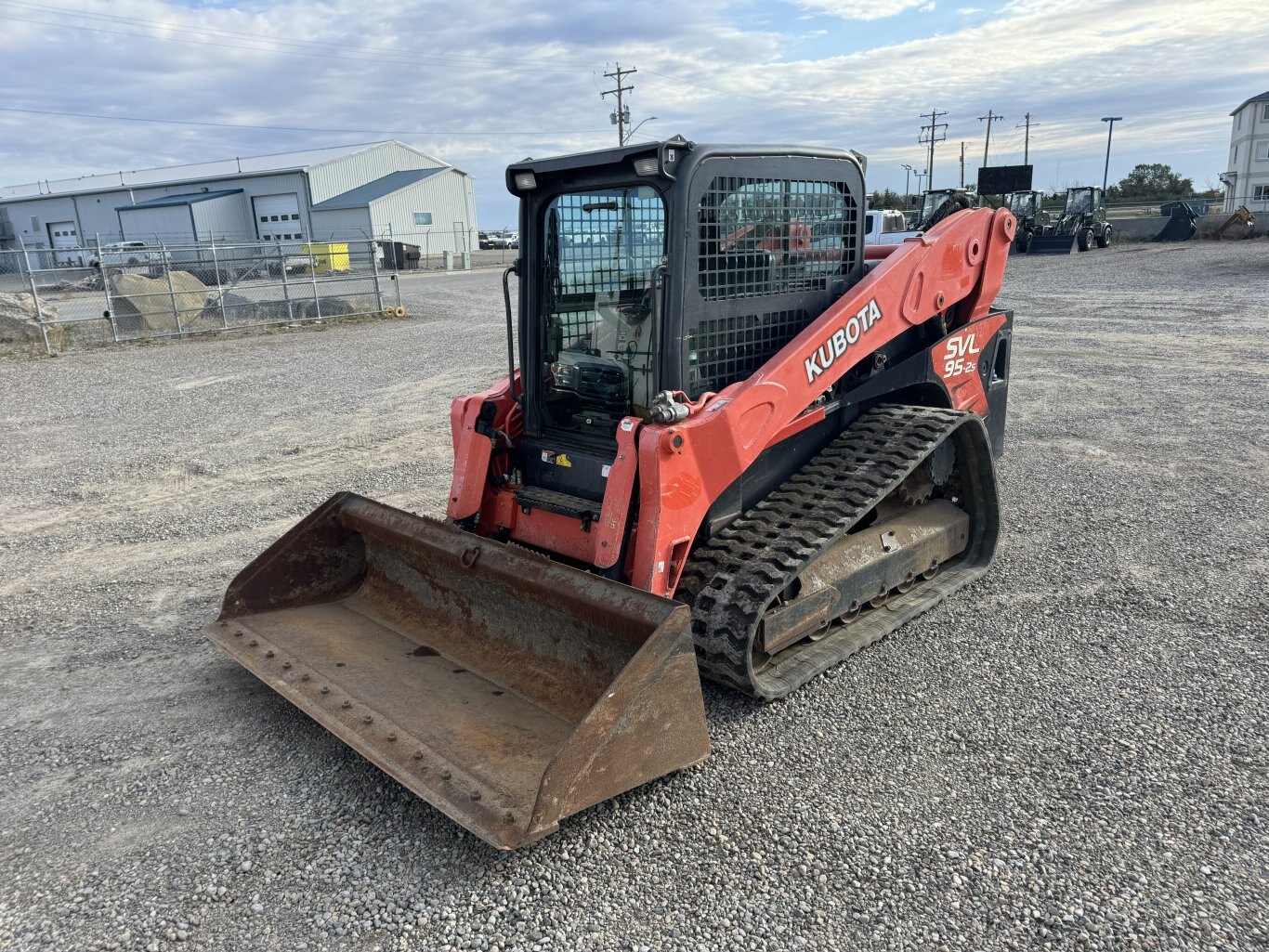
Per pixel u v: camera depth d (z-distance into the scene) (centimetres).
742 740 378
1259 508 643
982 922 277
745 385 395
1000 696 408
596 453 415
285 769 368
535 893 295
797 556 390
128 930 284
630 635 338
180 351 1556
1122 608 493
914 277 486
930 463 501
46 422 1044
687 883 297
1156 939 268
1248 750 361
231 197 4922
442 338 1662
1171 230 3466
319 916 288
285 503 726
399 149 5284
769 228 417
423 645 423
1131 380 1093
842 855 308
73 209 5578
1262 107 5366
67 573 598
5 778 368
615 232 407
